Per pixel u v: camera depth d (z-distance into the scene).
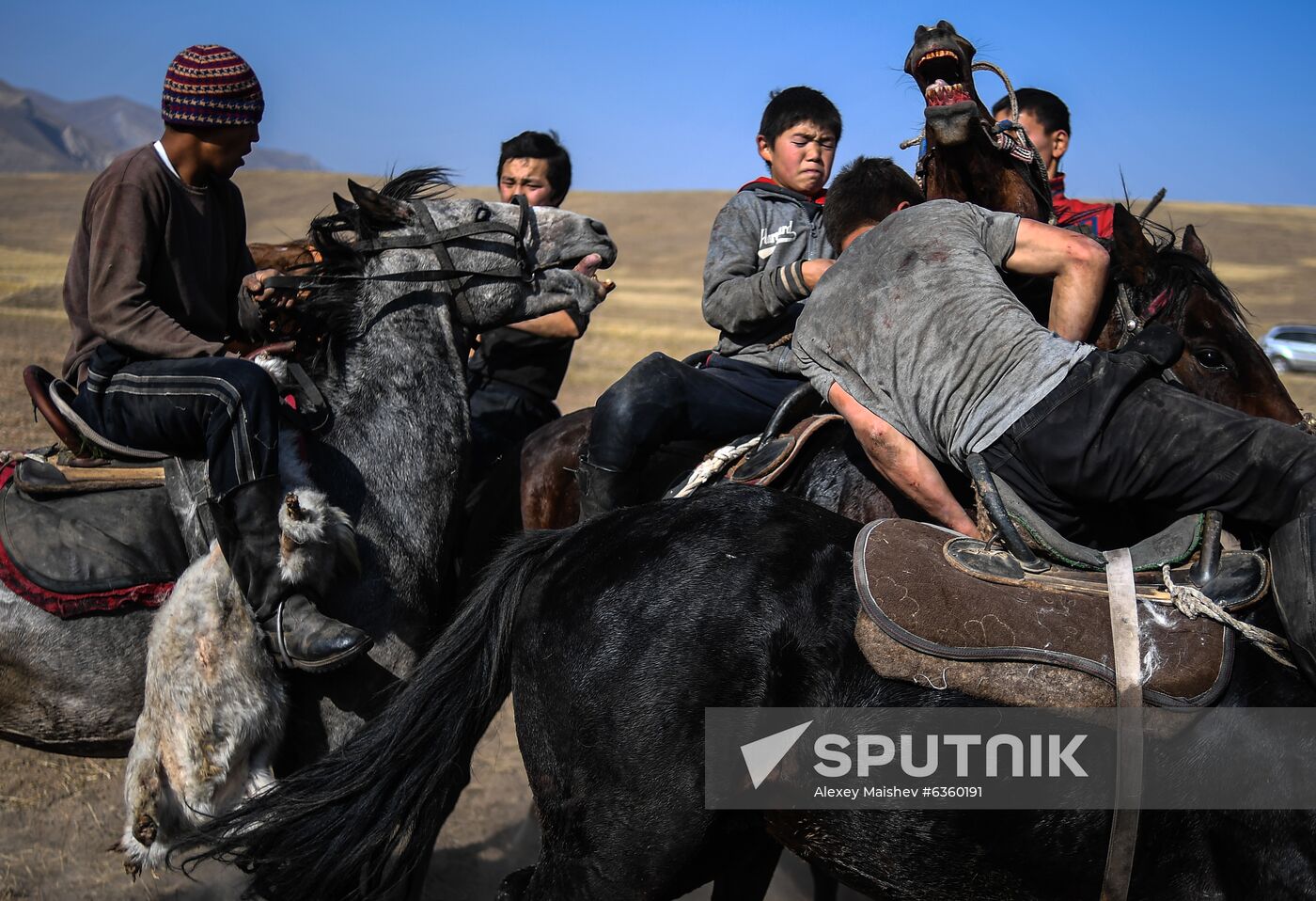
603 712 2.49
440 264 3.38
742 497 2.67
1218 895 2.27
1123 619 2.30
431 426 3.37
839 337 2.76
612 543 2.64
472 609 2.76
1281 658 2.25
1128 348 2.48
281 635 2.92
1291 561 2.19
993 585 2.38
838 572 2.48
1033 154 3.20
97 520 3.11
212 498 2.93
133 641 3.09
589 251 3.62
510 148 4.82
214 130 3.17
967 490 2.93
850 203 3.21
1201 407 2.37
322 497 2.98
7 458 3.24
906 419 2.65
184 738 2.88
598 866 2.52
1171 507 2.43
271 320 3.37
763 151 3.96
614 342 23.89
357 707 3.14
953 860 2.38
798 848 2.58
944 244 2.69
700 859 2.54
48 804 4.57
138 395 3.09
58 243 71.00
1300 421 2.97
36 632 3.04
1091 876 2.32
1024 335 2.51
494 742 5.66
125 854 2.98
